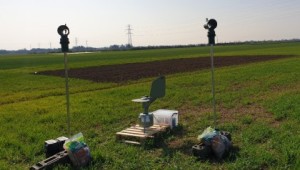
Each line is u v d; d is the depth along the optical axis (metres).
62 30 9.18
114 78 31.25
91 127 12.35
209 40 9.58
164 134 10.74
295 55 58.09
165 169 7.89
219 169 7.88
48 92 23.02
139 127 10.83
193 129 11.52
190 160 8.41
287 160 7.91
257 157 8.24
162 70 37.84
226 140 8.76
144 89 21.75
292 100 15.37
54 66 53.41
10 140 10.67
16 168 8.41
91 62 61.31
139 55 88.44
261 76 26.86
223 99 16.94
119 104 16.61
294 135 10.00
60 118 13.74
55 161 8.03
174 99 17.50
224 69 35.53
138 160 8.63
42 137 10.88
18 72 42.97
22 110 16.30
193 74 31.61
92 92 21.69
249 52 79.00
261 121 12.22
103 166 8.29
